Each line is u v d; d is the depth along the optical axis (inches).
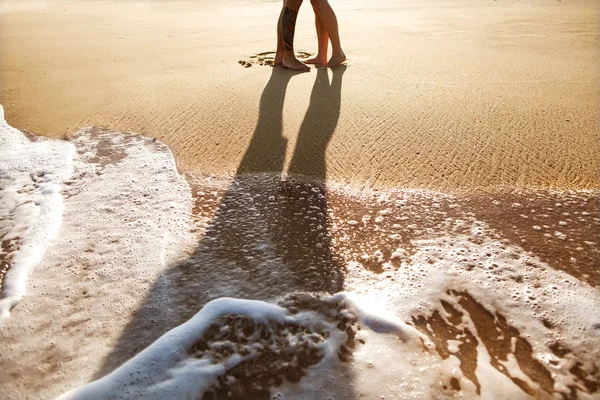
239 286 54.7
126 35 186.7
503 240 61.2
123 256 60.3
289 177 77.0
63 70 137.4
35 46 169.6
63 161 84.0
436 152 83.1
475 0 254.1
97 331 49.5
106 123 99.3
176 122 98.4
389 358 45.1
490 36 169.2
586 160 78.8
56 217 68.5
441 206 68.8
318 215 67.5
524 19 199.0
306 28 191.9
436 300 52.2
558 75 122.0
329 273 56.5
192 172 79.7
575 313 49.7
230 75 128.3
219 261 58.9
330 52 153.3
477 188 72.8
